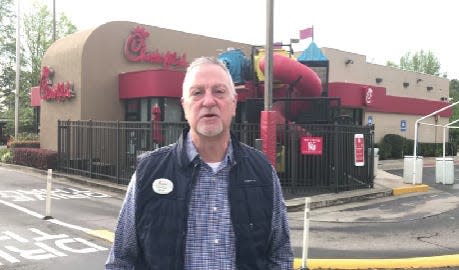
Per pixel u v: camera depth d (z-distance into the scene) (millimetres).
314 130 14805
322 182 14852
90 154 17250
